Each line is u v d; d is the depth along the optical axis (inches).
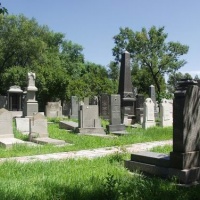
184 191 256.8
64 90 1772.9
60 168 341.4
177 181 288.8
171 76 2647.6
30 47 2055.9
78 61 3115.2
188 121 297.4
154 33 2434.8
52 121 1138.7
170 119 959.0
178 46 2415.1
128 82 1039.0
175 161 295.7
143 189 250.4
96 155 459.8
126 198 231.1
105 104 1245.7
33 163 367.9
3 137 588.7
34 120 630.5
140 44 2455.7
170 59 2401.6
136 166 336.2
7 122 597.9
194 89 303.0
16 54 2121.1
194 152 299.1
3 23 2027.6
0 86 1945.1
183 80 310.8
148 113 880.3
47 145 552.7
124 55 1046.4
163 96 1525.6
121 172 319.0
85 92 1590.8
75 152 489.7
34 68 1974.7
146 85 2576.3
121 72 1048.8
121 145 563.8
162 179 296.0
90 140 609.9
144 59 2423.7
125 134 708.0
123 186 255.8
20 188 250.2
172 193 247.1
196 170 294.2
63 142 584.1
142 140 630.5
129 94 1029.8
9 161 383.6
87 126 757.3
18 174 312.2
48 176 294.5
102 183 262.2
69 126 832.3
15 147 520.4
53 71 1813.5
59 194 232.2
